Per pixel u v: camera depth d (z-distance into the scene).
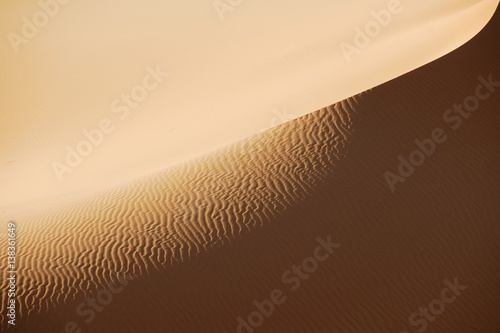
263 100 17.94
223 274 9.68
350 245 10.00
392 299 9.53
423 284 9.70
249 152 12.03
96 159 17.62
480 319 9.55
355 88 15.80
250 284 9.57
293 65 21.47
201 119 18.30
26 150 19.83
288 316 9.27
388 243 10.04
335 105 12.25
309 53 22.52
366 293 9.55
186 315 9.22
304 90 17.56
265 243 10.06
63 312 9.22
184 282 9.58
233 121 16.89
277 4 30.17
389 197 10.59
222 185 11.31
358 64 18.56
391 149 11.30
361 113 11.97
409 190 10.67
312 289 9.53
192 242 10.18
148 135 18.38
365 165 11.12
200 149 15.20
